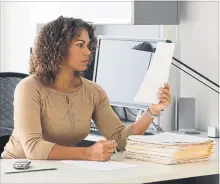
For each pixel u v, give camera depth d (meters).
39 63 2.54
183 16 3.63
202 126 3.55
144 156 2.31
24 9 4.43
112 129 2.67
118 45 3.42
